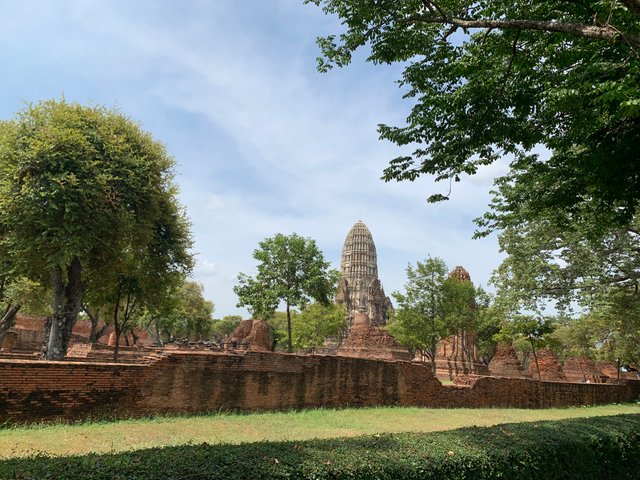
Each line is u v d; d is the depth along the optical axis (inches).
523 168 544.7
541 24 335.3
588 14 357.1
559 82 375.9
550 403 1053.2
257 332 1185.4
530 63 381.7
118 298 1026.7
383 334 1216.8
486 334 1973.4
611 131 419.2
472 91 389.4
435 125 430.6
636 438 365.1
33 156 712.4
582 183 510.9
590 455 310.2
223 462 177.6
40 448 349.7
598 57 361.7
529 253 889.5
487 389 927.7
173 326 2094.0
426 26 412.8
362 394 735.7
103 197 769.6
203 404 556.4
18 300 1101.7
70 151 740.0
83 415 465.1
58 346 791.1
